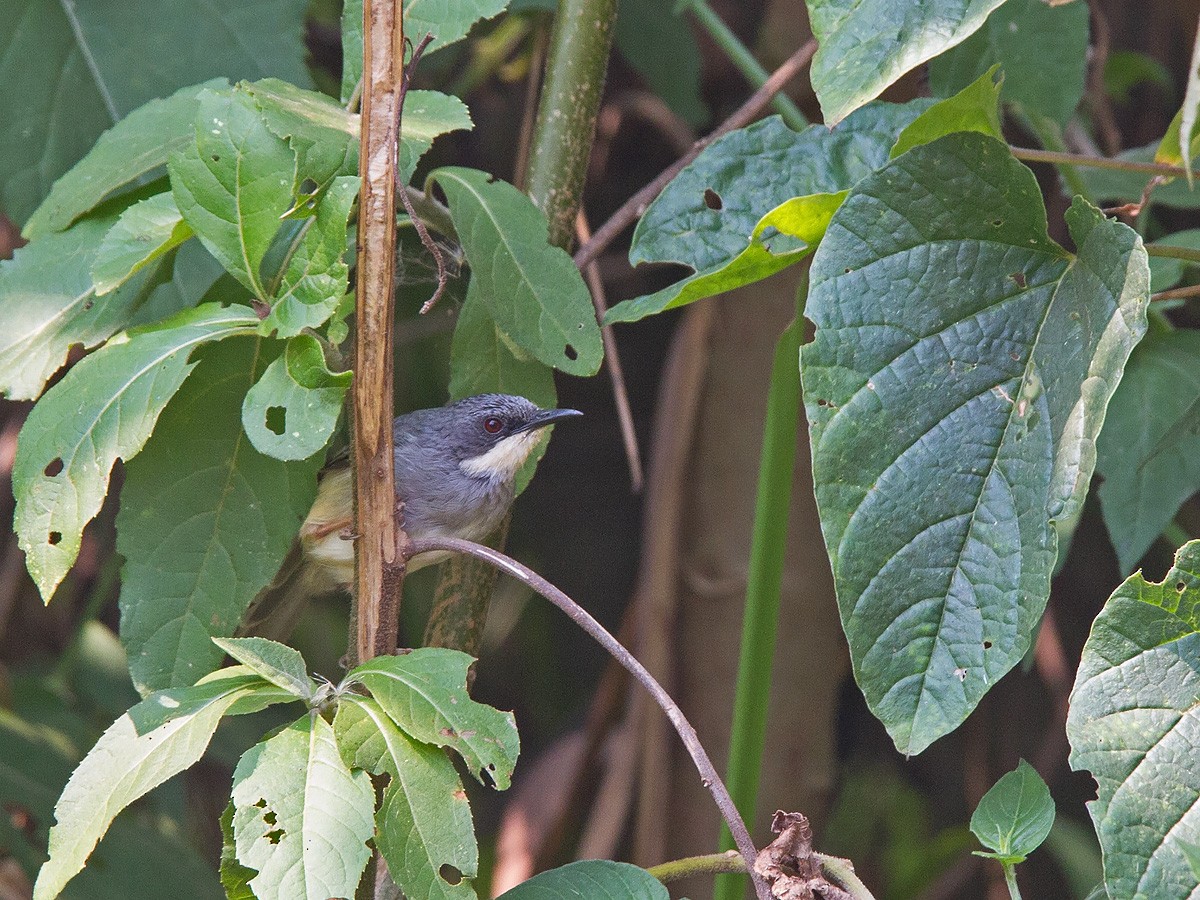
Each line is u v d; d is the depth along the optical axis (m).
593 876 4.38
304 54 7.24
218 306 4.72
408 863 3.97
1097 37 9.72
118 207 5.70
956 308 4.40
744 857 4.04
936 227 4.43
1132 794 3.96
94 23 7.18
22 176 7.05
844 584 4.21
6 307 5.52
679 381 9.59
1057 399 4.24
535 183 6.36
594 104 6.41
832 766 9.90
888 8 4.16
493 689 12.79
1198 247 6.62
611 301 12.42
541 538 13.02
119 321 5.52
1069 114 6.87
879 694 4.17
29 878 8.32
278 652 4.21
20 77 7.08
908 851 11.95
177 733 4.07
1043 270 4.45
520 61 11.53
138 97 7.15
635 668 4.20
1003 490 4.24
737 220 5.61
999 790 4.59
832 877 4.26
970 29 4.04
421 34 5.56
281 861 3.79
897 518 4.24
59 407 4.57
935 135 4.95
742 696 6.36
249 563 5.69
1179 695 4.03
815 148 5.67
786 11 9.50
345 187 4.18
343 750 4.06
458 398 6.18
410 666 4.22
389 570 4.52
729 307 9.71
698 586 9.72
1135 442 6.44
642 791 9.59
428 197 5.80
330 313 4.18
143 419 4.47
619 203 11.86
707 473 9.73
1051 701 12.10
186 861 9.17
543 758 10.93
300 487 5.76
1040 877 11.89
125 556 5.62
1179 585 4.08
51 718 9.76
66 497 4.51
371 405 4.36
